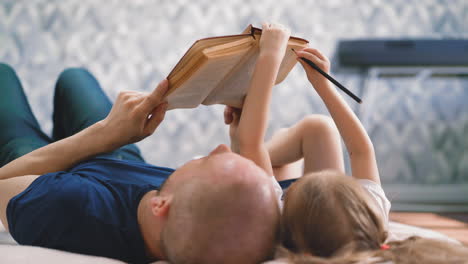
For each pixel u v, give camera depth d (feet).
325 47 8.87
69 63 8.98
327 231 1.86
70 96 4.15
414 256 1.73
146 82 8.92
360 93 8.72
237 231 1.81
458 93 8.78
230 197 1.82
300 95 8.79
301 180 2.08
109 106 4.15
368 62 8.27
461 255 1.75
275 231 1.92
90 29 9.00
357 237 1.85
